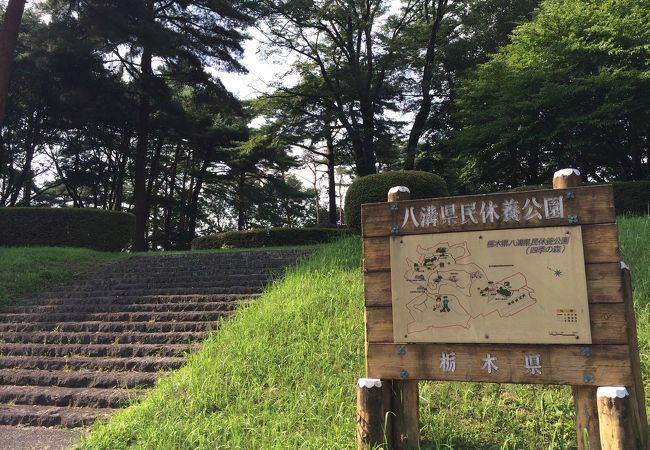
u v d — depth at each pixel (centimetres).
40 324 809
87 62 2109
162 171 3372
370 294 363
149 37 1947
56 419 507
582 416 312
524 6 2352
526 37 1800
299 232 1948
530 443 366
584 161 1883
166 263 1216
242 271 1048
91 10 1878
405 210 361
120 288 1024
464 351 334
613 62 1667
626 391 288
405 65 2508
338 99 2500
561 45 1678
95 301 920
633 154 1900
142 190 2239
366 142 2467
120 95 2220
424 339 342
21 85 2395
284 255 1159
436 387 450
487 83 1845
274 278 945
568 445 356
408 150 2450
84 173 2859
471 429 392
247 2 2253
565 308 312
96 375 607
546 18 1759
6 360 677
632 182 1406
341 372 486
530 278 322
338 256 920
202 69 2191
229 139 3184
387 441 347
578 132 1653
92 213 1572
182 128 2353
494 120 1811
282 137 2689
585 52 1659
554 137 1677
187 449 384
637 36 1611
